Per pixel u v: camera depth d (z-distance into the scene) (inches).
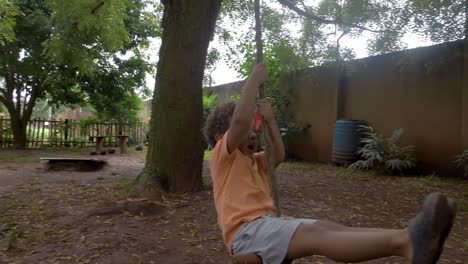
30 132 681.0
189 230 181.9
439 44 328.5
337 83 426.3
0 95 627.8
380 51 310.2
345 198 246.8
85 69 481.7
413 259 60.1
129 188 244.1
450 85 331.9
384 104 385.7
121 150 592.4
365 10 295.9
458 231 183.9
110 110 715.4
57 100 689.6
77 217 200.5
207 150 572.4
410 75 362.9
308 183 295.1
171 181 243.9
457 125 327.0
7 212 215.3
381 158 342.0
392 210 221.9
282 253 73.9
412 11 283.6
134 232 178.5
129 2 413.1
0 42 477.7
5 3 436.8
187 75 245.9
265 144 95.4
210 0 251.8
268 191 90.9
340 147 391.5
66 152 597.6
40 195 254.2
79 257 153.6
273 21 329.7
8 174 345.7
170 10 249.9
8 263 150.4
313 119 455.5
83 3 361.4
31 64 566.9
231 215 80.5
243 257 75.2
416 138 357.7
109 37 434.9
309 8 319.3
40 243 168.9
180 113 244.8
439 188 282.7
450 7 272.5
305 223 76.0
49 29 539.5
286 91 481.1
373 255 65.7
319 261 149.7
